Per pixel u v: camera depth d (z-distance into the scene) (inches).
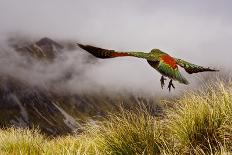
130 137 275.1
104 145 278.8
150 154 266.4
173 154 264.7
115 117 283.4
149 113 280.5
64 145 347.9
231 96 280.1
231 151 249.4
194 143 270.5
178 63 106.0
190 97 285.6
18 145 351.6
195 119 275.1
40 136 384.5
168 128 286.8
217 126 272.5
